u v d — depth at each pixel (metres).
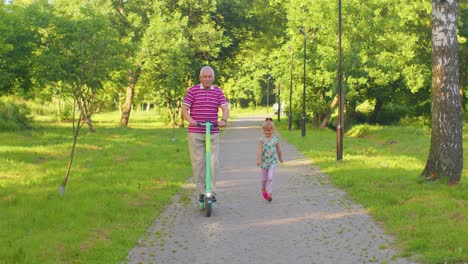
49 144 19.55
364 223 7.16
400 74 35.97
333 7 31.30
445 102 9.72
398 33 32.88
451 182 9.72
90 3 33.28
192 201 8.98
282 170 13.16
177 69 32.38
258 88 90.75
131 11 36.91
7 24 26.11
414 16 35.22
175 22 34.84
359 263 5.38
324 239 6.36
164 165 13.88
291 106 35.50
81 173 12.09
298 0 35.16
